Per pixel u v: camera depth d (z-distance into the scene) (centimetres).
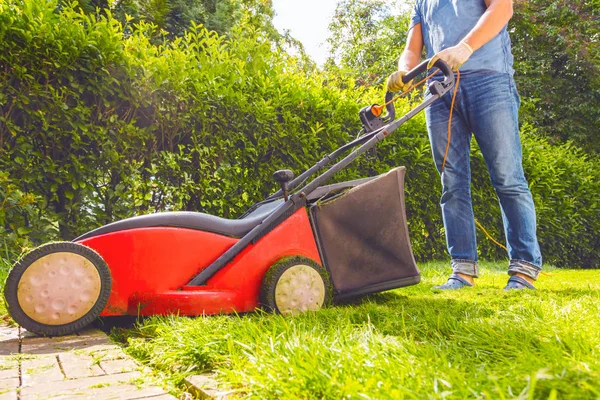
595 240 790
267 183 452
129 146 377
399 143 547
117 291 212
